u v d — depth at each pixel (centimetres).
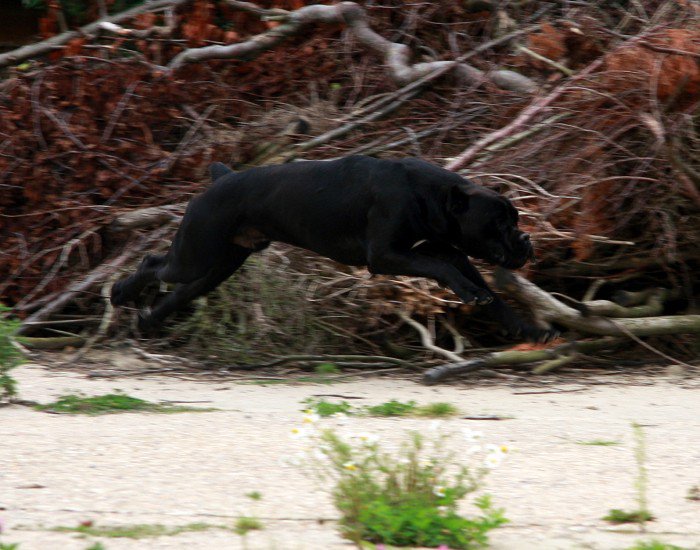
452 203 977
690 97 1302
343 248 1053
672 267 1434
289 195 1061
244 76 1688
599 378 1220
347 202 1029
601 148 1305
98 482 632
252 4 1709
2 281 1494
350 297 1323
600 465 702
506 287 1230
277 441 771
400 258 998
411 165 1020
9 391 970
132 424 849
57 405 936
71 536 513
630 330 1257
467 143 1509
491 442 782
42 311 1409
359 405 994
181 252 1138
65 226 1489
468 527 515
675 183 1305
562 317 1241
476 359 1222
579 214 1270
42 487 617
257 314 1303
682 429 855
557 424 876
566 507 588
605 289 1447
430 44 1778
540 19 1706
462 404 1006
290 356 1277
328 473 581
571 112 1352
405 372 1273
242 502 588
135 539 510
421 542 512
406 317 1301
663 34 1341
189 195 1494
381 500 534
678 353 1363
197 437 786
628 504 594
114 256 1463
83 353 1316
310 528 538
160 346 1372
